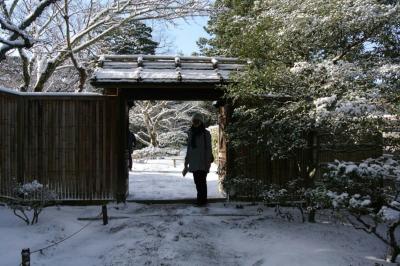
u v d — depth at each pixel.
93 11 13.12
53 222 6.69
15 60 14.58
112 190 7.91
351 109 5.11
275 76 6.44
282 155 7.30
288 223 6.81
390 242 5.27
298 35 6.32
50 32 12.66
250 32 6.74
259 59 6.91
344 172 4.91
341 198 4.82
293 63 6.70
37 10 6.14
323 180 5.42
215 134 17.27
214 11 12.36
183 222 6.62
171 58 8.59
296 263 5.06
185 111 26.50
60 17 12.61
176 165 18.33
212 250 5.63
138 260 5.21
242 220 6.93
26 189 6.82
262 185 7.33
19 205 6.78
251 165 8.12
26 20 6.14
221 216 7.17
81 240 6.09
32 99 7.83
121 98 7.91
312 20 6.00
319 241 5.95
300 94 6.54
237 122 7.54
